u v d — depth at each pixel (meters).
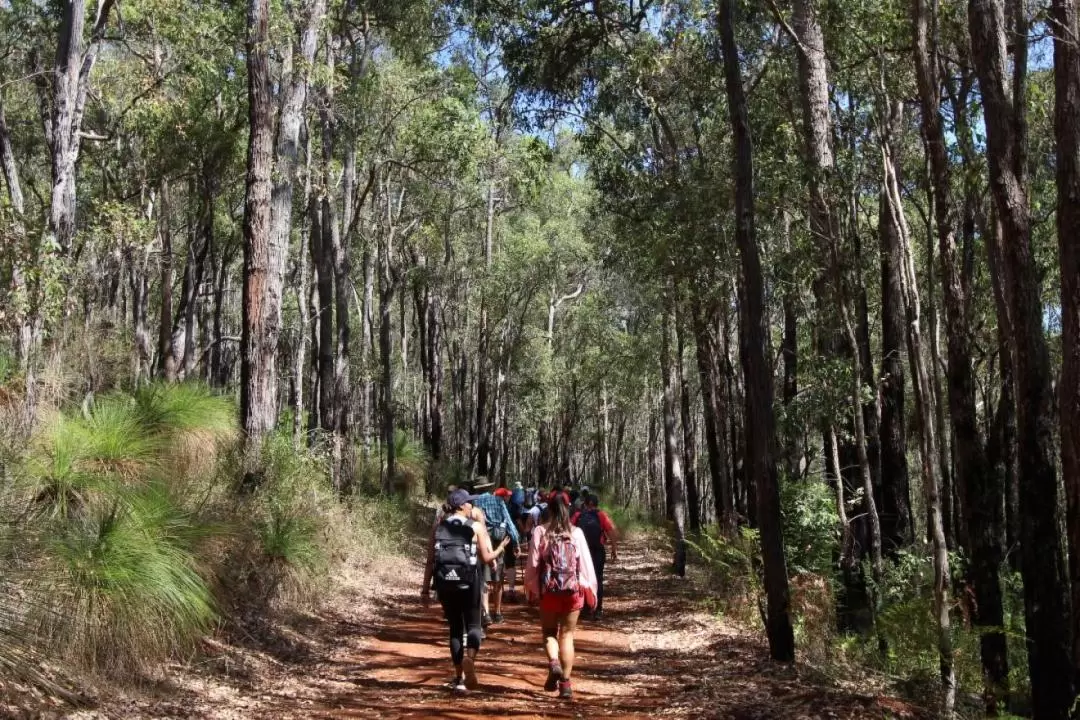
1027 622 7.78
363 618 12.48
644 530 36.50
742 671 9.52
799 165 13.31
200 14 19.39
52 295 11.45
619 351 37.19
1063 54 6.74
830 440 14.05
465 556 8.55
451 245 41.69
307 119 23.23
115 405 11.75
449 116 26.86
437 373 40.78
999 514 10.52
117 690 6.81
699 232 15.09
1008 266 7.53
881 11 11.66
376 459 31.83
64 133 13.84
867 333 14.14
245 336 13.44
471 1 19.28
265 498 12.62
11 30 20.50
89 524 7.86
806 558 14.05
